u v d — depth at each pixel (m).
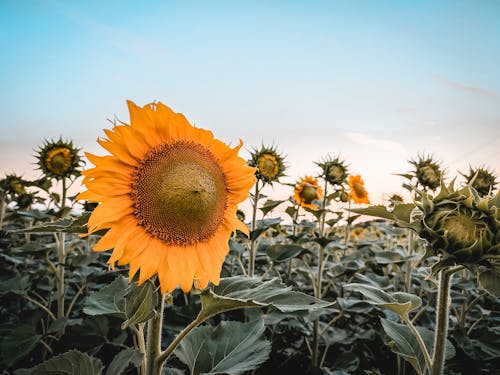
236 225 0.48
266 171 1.08
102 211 0.37
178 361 0.81
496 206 0.49
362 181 1.61
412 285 1.38
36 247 0.97
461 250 0.46
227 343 0.51
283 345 1.08
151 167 0.41
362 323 1.19
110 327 0.80
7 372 0.84
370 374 0.86
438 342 0.53
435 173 1.11
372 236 2.54
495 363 0.88
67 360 0.44
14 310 1.20
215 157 0.47
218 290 0.45
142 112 0.41
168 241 0.40
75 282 1.10
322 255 1.12
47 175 1.04
